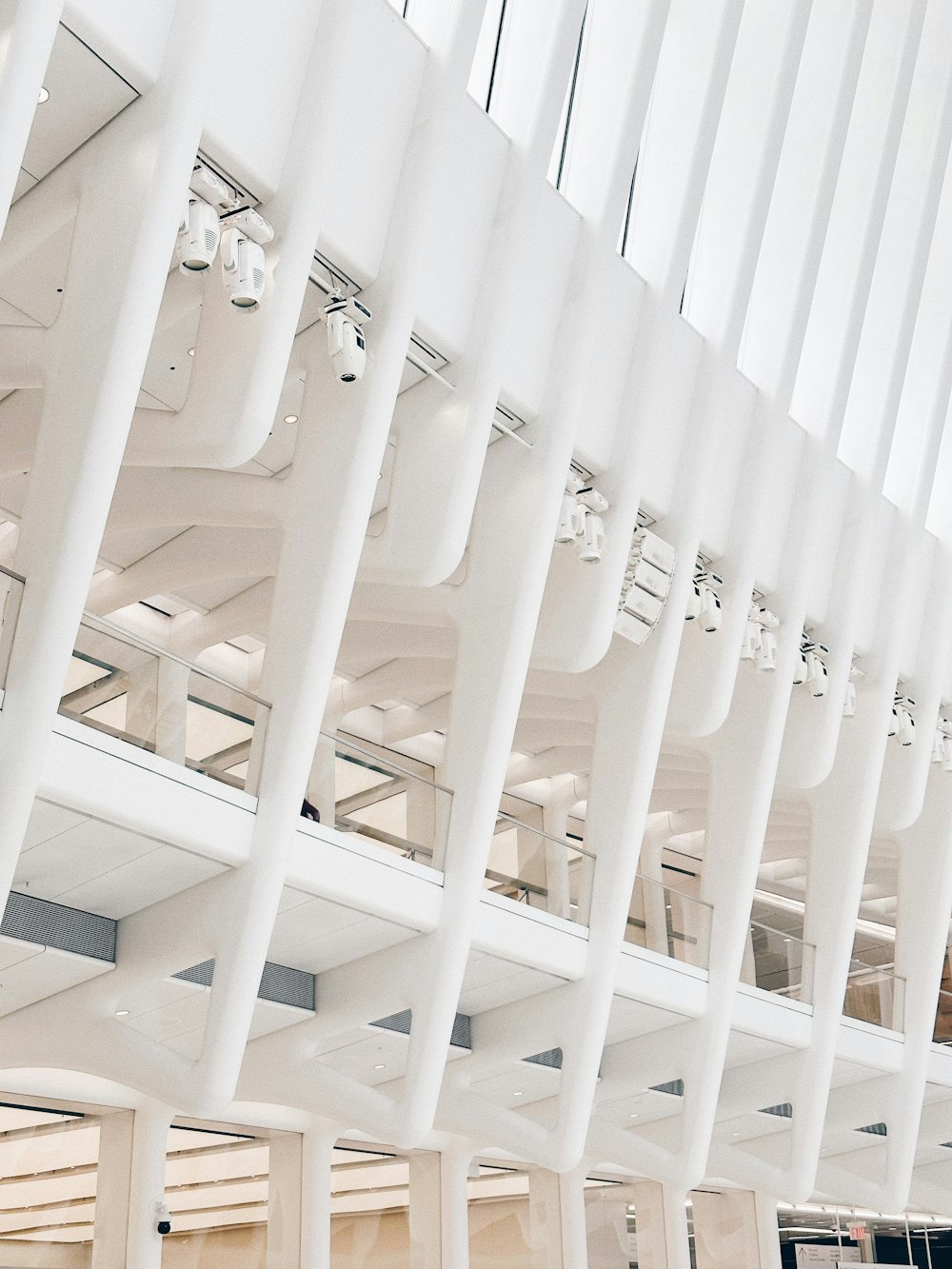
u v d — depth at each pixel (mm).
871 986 19219
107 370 8250
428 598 12719
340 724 20156
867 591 17797
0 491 14633
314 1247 16734
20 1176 14078
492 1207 20344
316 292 10688
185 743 9812
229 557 14422
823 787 18000
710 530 14969
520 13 12109
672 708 15031
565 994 13984
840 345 15797
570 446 12305
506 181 11672
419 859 11984
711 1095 15445
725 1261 24672
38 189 9195
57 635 8289
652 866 25000
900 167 17297
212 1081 10281
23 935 10617
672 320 13383
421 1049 12008
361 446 10219
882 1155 23812
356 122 10367
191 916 10656
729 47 13352
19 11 7371
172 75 8555
